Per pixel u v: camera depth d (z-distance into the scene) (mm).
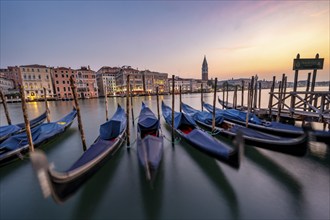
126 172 6711
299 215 4445
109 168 7020
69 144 10203
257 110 15102
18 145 7719
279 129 9125
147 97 63844
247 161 7238
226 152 5488
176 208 4809
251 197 5148
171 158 7805
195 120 12539
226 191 5449
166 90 91250
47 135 9430
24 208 4938
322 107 10086
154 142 6969
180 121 10602
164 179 6184
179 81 104312
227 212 4617
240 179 6031
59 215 4648
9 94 53156
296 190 5387
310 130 5523
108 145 7121
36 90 55031
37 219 4535
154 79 82500
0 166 7027
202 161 7461
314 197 5062
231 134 8656
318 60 12172
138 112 23688
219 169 6746
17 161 7609
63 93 57656
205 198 5176
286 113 12758
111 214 4645
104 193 5484
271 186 5609
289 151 6090
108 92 76062
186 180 6094
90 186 5852
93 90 64500
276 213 4531
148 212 4691
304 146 5633
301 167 6664
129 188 5723
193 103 38062
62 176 4160
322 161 7051
